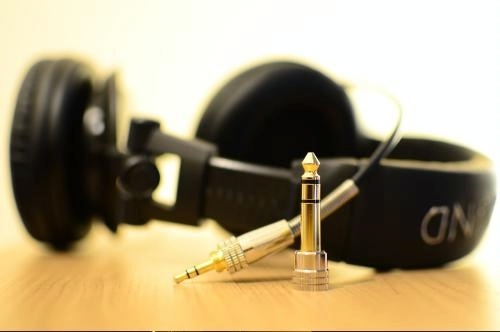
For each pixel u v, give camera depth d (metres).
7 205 0.57
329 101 0.35
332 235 0.28
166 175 0.55
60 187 0.33
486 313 0.19
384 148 0.28
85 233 0.37
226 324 0.18
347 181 0.27
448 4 0.59
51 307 0.20
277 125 0.35
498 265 0.32
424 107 0.59
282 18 0.58
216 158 0.31
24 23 0.58
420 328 0.17
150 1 0.58
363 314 0.19
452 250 0.30
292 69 0.34
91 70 0.37
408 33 0.59
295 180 0.29
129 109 0.44
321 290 0.24
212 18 0.59
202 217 0.31
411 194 0.28
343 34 0.58
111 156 0.32
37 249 0.39
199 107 0.58
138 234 0.50
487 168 0.32
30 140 0.33
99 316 0.19
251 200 0.30
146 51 0.58
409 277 0.28
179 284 0.25
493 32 0.59
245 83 0.34
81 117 0.34
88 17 0.58
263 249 0.24
